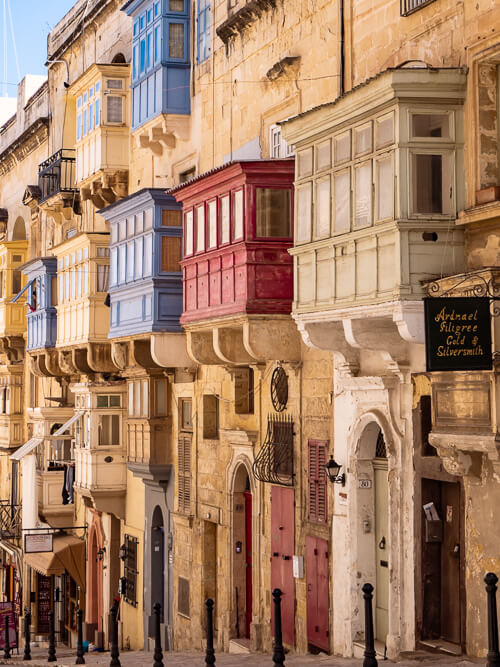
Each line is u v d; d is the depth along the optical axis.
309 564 22.92
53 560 39.19
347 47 21.70
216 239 24.53
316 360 22.80
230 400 27.17
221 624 27.56
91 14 39.47
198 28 29.75
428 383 18.67
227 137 27.77
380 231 17.77
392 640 19.28
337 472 21.28
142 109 31.70
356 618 21.03
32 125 47.91
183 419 30.67
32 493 44.78
